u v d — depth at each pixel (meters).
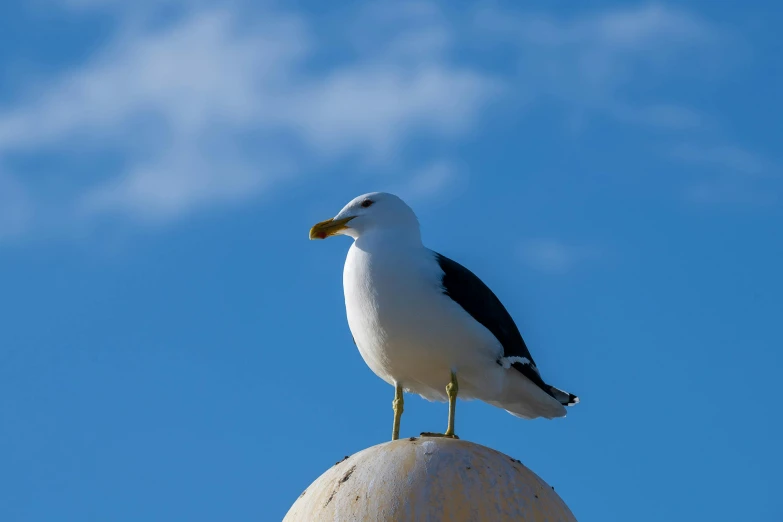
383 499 8.48
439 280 11.41
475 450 8.92
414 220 12.04
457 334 11.38
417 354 11.42
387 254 11.47
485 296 11.84
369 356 11.81
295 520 8.80
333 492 8.71
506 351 11.87
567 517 8.91
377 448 9.06
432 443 8.92
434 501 8.42
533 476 9.01
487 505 8.45
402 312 11.26
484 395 12.17
